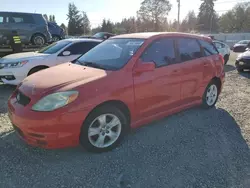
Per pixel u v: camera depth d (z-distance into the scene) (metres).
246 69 10.37
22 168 2.93
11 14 11.45
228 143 3.68
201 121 4.48
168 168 3.02
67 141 2.97
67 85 3.04
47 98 2.90
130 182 2.75
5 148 3.37
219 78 5.19
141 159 3.19
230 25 71.31
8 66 6.49
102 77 3.23
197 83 4.60
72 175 2.84
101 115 3.19
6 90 6.66
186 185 2.72
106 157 3.22
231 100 5.91
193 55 4.57
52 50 7.31
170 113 4.18
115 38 4.43
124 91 3.34
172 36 4.26
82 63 4.00
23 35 11.77
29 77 3.59
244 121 4.55
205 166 3.08
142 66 3.49
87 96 3.01
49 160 3.11
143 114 3.71
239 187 2.71
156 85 3.76
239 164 3.14
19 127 3.00
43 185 2.66
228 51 13.52
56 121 2.84
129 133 3.91
